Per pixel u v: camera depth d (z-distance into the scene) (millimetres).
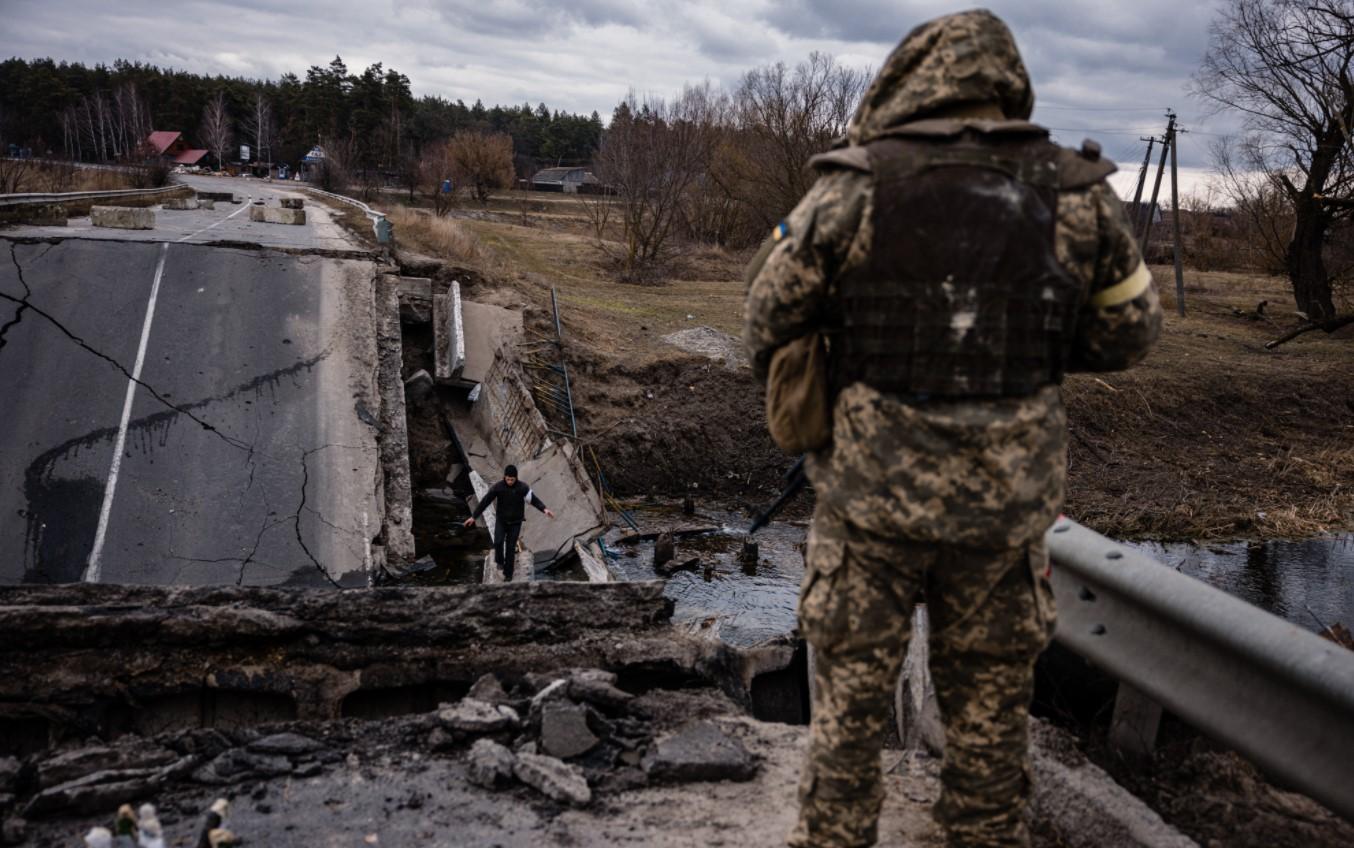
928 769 3277
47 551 11367
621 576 15094
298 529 12484
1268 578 16422
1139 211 52156
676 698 3713
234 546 12016
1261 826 2713
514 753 3170
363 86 124125
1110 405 24375
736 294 35344
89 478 12336
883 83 2248
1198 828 2754
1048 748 2977
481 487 17203
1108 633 2992
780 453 20844
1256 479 22109
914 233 2025
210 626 3695
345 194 76375
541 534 15289
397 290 18703
